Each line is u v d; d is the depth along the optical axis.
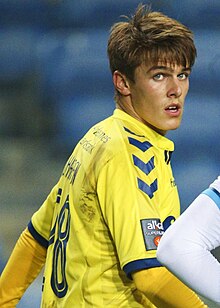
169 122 9.26
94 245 9.09
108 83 33.03
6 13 34.59
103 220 9.02
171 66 9.12
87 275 9.12
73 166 9.64
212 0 33.31
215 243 7.98
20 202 29.06
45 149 31.62
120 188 8.77
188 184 29.81
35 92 32.97
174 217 9.13
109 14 34.28
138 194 8.73
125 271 8.62
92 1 34.34
